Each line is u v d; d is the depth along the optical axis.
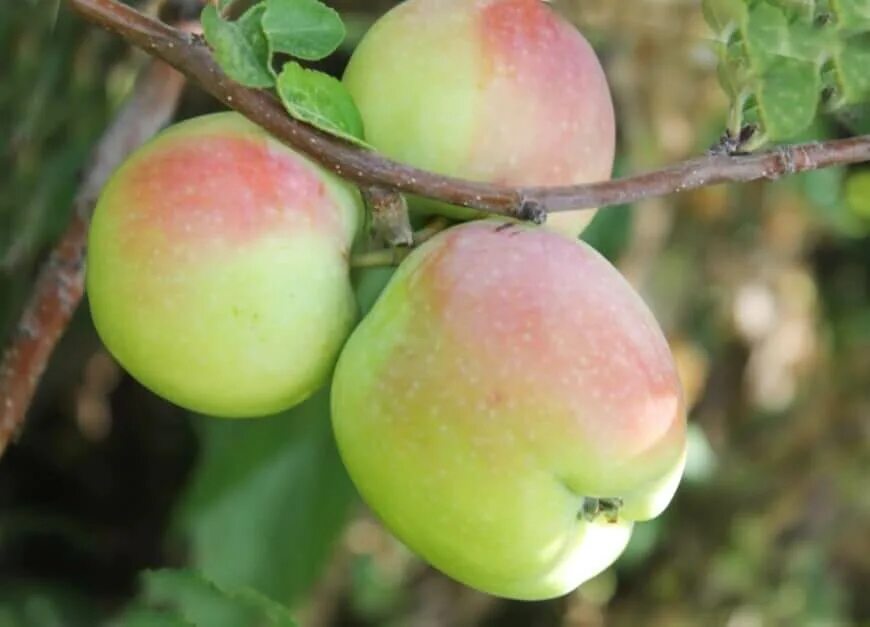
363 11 0.80
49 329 0.60
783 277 1.02
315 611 1.01
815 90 0.55
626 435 0.51
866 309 1.12
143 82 0.63
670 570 1.13
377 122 0.56
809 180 0.91
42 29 0.77
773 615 1.11
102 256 0.54
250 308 0.54
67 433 1.05
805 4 0.55
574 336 0.52
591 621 1.13
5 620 0.97
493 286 0.52
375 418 0.52
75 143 0.78
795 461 1.10
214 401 0.55
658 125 0.84
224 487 0.78
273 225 0.54
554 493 0.51
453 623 1.12
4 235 0.78
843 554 1.12
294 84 0.53
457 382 0.51
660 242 0.90
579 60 0.57
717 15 0.56
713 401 1.08
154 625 0.62
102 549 1.05
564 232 0.57
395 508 0.53
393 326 0.53
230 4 0.54
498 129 0.56
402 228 0.55
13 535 1.04
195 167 0.54
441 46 0.56
